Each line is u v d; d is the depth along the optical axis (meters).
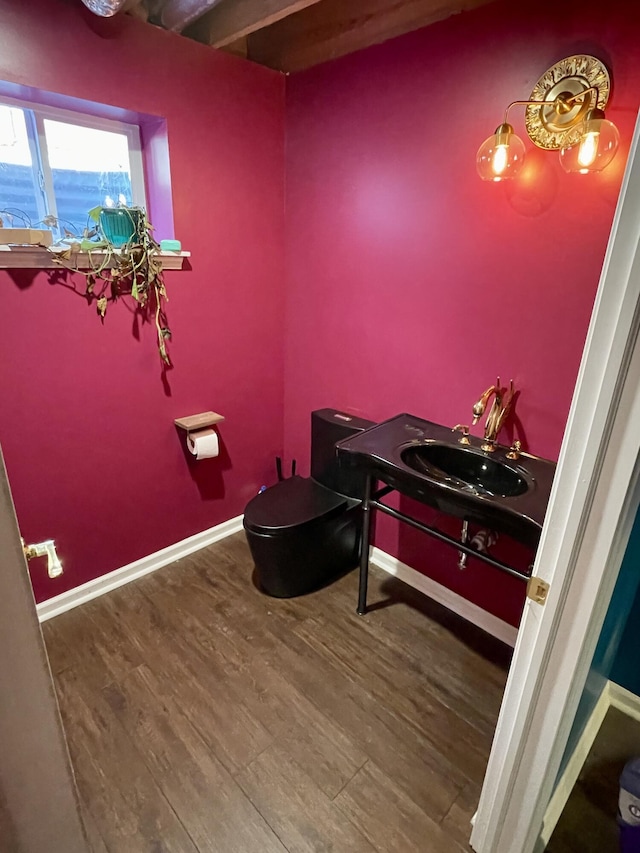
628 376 0.75
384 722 1.61
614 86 1.31
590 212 1.43
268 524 2.00
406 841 1.29
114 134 1.93
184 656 1.85
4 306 1.64
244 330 2.38
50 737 0.64
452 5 1.57
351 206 2.06
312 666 1.82
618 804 1.35
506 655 1.89
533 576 0.95
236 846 1.28
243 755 1.50
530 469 1.61
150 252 1.90
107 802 1.37
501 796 1.13
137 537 2.25
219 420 2.25
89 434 1.97
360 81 1.88
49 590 2.02
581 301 1.51
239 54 2.17
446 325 1.87
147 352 2.05
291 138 2.21
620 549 0.97
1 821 0.63
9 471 1.80
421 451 1.81
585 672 1.10
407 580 2.28
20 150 1.75
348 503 2.20
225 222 2.15
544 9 1.38
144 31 1.71
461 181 1.69
